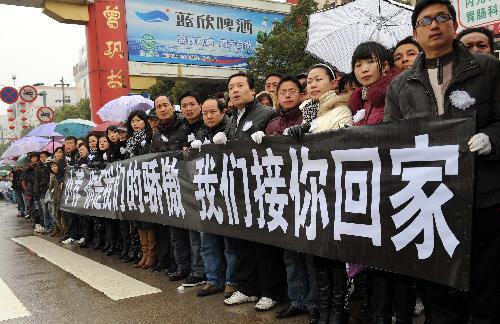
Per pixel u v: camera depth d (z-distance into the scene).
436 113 2.15
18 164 11.98
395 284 2.40
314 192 2.75
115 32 15.13
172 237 4.37
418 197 2.14
